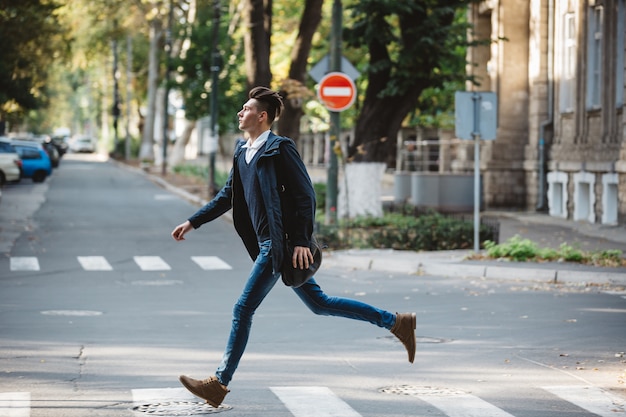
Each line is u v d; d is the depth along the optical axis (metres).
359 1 31.95
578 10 37.38
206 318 15.62
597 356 12.05
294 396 9.77
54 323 14.95
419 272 22.56
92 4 80.12
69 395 9.78
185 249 28.34
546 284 20.16
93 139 159.50
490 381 10.58
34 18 46.44
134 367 11.32
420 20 33.06
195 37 63.22
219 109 62.69
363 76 42.81
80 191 54.16
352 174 34.91
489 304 16.95
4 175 59.03
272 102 8.67
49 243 29.34
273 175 8.45
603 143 35.25
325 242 26.72
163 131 70.12
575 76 37.78
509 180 42.84
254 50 37.03
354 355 12.13
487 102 24.44
